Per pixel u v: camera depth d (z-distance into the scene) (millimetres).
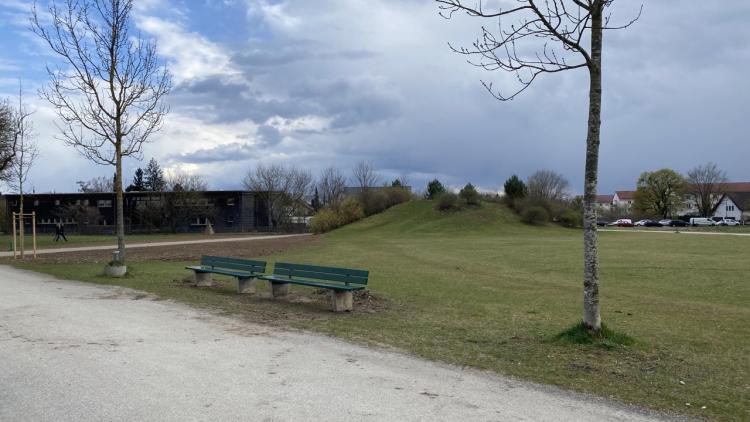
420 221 69625
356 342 8789
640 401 6031
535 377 6887
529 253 31594
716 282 18391
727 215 123938
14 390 6051
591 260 8562
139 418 5238
